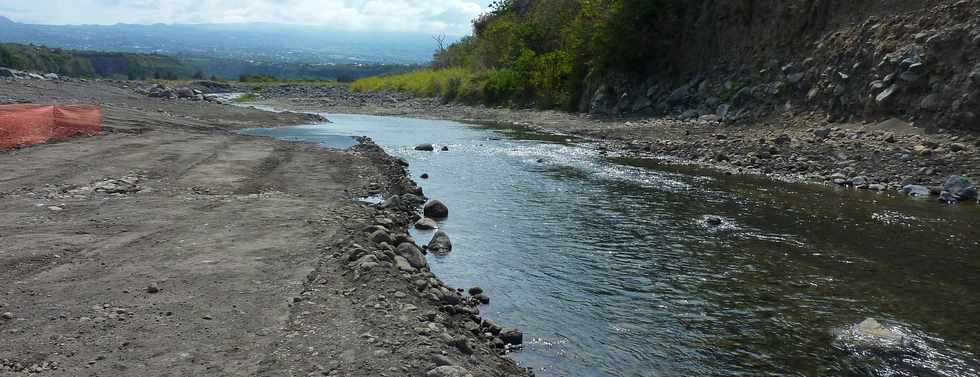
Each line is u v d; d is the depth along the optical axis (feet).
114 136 63.57
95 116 74.33
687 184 50.83
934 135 56.59
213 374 16.03
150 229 29.89
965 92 55.72
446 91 157.79
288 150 61.77
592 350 21.03
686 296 26.14
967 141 53.72
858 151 57.16
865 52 69.00
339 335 18.51
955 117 55.93
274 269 24.43
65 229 29.27
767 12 89.40
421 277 25.18
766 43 88.43
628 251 32.50
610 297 25.96
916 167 51.13
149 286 21.91
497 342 20.75
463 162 62.64
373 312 20.31
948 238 35.09
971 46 57.11
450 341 18.76
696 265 30.27
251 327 18.97
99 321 18.88
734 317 23.99
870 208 42.22
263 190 41.60
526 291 26.50
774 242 34.32
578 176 54.60
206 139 66.80
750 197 45.85
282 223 31.91
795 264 30.53
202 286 22.30
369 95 175.83
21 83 112.06
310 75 629.92
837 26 77.05
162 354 17.01
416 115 125.29
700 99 92.89
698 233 36.11
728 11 96.32
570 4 151.23
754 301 25.67
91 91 114.52
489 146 75.41
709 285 27.48
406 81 190.90
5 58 294.46
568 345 21.36
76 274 23.08
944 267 30.14
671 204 43.62
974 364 20.29
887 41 66.69
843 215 40.40
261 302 20.97
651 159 64.54
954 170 49.26
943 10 62.64
